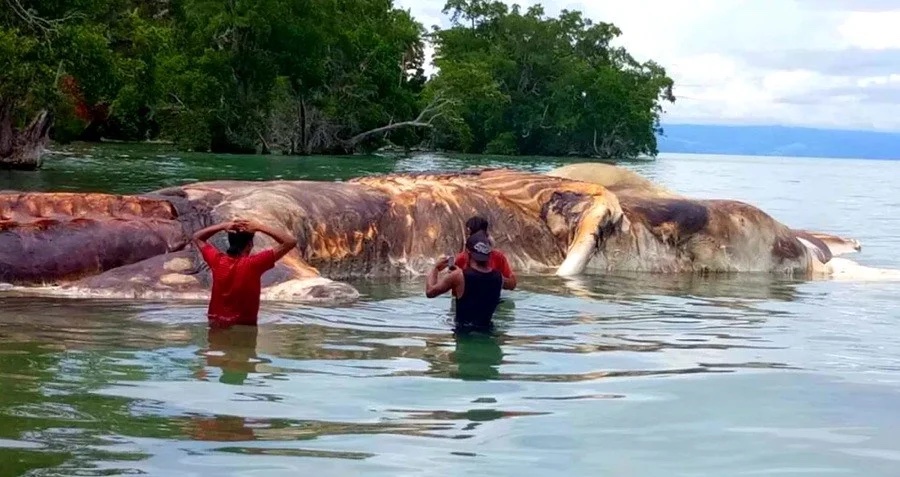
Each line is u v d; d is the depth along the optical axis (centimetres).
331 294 990
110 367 662
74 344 732
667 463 493
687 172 5403
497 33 9400
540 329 870
